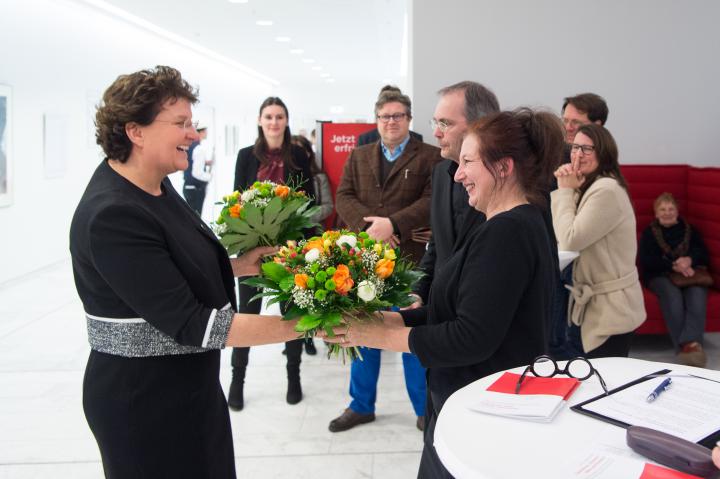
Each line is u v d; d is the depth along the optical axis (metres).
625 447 1.01
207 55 13.60
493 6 4.58
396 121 3.29
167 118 1.41
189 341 1.37
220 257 1.64
